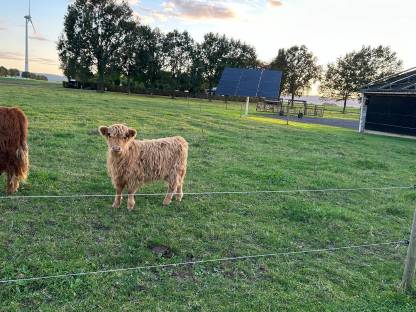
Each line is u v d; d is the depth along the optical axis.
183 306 3.91
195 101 58.22
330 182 9.62
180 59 71.62
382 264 5.41
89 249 4.87
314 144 16.92
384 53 72.31
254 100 77.56
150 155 6.40
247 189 8.28
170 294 4.10
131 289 4.12
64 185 7.18
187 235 5.61
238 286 4.43
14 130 6.26
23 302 3.73
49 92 35.19
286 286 4.55
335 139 19.97
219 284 4.43
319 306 4.19
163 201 6.84
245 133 17.97
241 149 13.30
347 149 16.58
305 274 4.91
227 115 28.95
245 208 7.05
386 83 26.86
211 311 3.90
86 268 4.38
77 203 6.34
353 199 8.52
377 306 4.31
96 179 7.74
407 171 12.46
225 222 6.29
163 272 4.53
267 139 16.73
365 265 5.33
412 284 4.75
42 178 7.34
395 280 4.96
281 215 6.90
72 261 4.48
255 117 31.38
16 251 4.59
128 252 4.90
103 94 47.44
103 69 61.91
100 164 8.93
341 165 12.34
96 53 60.81
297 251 5.54
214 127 18.86
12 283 3.96
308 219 6.81
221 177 8.99
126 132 6.04
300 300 4.27
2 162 6.27
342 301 4.35
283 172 10.13
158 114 22.14
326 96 78.50
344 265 5.29
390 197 8.93
